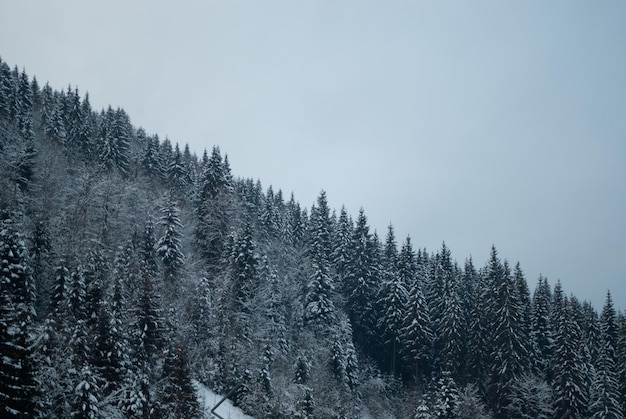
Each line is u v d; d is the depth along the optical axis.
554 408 53.34
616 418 50.44
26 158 60.16
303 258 73.94
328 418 48.16
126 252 48.59
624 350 61.22
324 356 57.69
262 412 42.69
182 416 32.47
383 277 74.81
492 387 57.50
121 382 29.67
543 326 66.69
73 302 33.97
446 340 63.66
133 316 36.03
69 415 25.38
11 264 32.81
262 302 58.25
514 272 73.31
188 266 57.00
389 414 61.31
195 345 46.44
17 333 21.58
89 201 56.41
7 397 20.39
